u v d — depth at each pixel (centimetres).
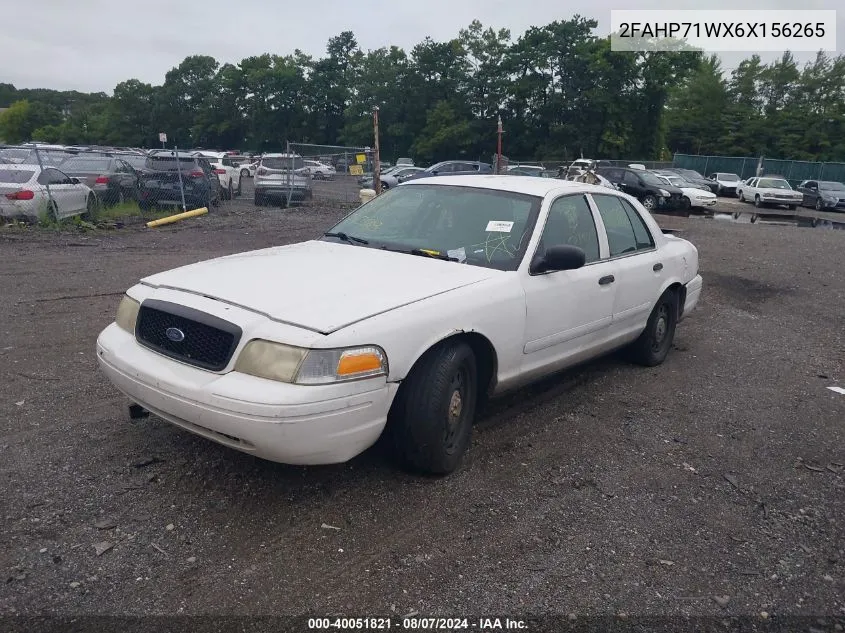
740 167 5256
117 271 943
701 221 2253
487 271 420
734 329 788
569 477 400
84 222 1363
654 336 600
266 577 297
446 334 367
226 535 325
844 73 6862
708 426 489
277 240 1315
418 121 6456
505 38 6000
